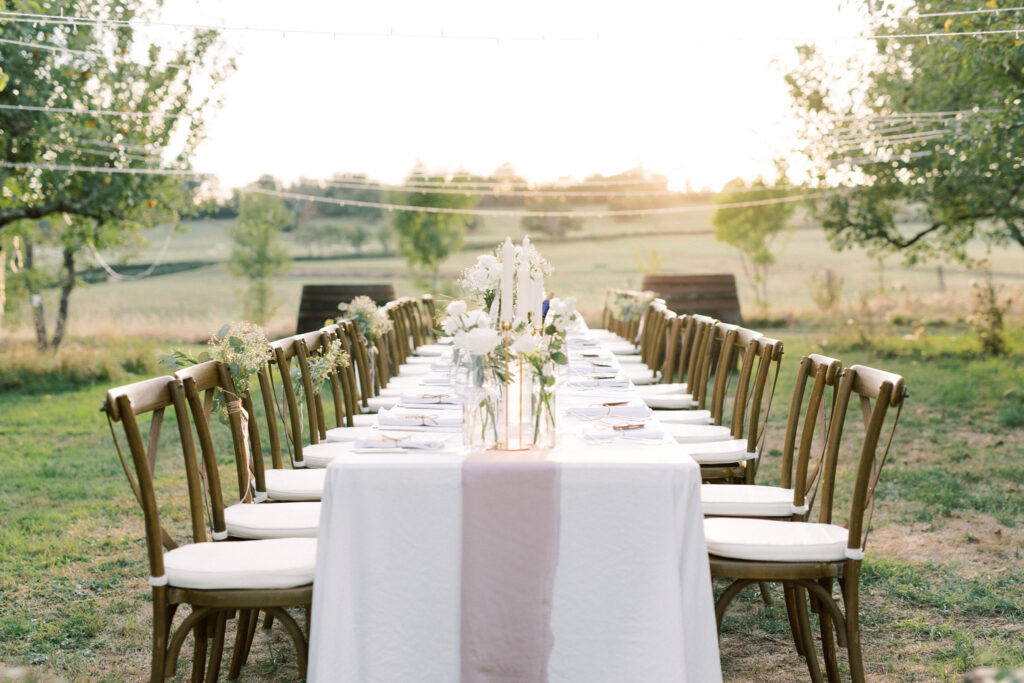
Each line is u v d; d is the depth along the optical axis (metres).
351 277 20.38
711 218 17.20
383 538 2.61
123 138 10.01
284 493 3.46
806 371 3.64
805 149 11.48
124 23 5.13
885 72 10.18
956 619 3.74
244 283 20.05
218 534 3.04
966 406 8.50
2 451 7.18
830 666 3.03
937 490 5.74
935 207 10.62
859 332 13.16
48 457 6.99
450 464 2.61
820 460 3.34
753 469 4.07
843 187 11.73
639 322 8.86
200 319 17.19
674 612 2.56
